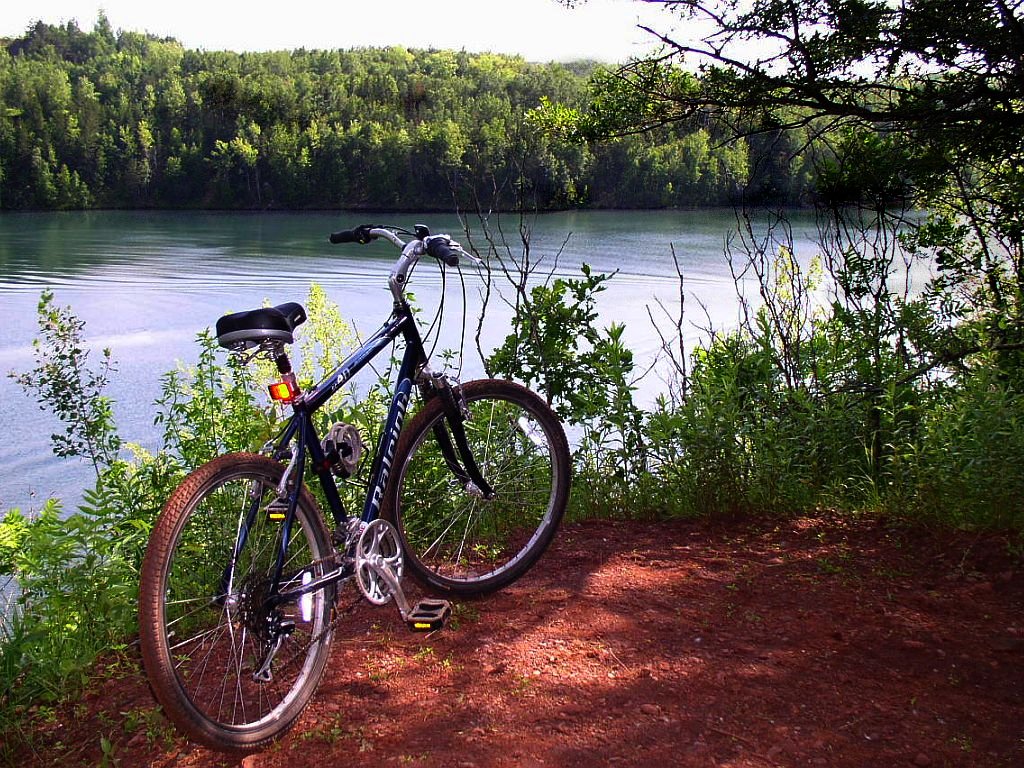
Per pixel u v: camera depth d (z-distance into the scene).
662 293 38.72
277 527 2.62
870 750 2.40
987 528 3.91
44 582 3.19
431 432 3.90
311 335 6.24
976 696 2.65
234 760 2.44
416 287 42.62
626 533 4.18
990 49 4.77
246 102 176.25
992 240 6.27
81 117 164.38
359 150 146.00
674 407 5.07
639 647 2.96
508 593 3.43
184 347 29.66
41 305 5.11
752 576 3.56
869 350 5.38
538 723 2.53
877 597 3.34
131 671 2.97
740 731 2.48
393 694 2.71
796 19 5.12
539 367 5.20
